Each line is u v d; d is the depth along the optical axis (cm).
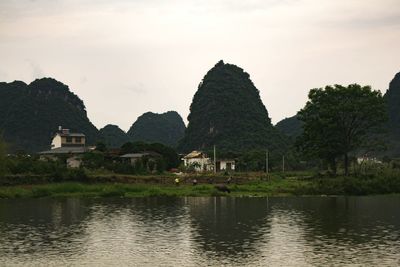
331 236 3425
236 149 18275
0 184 6975
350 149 9125
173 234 3538
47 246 3086
